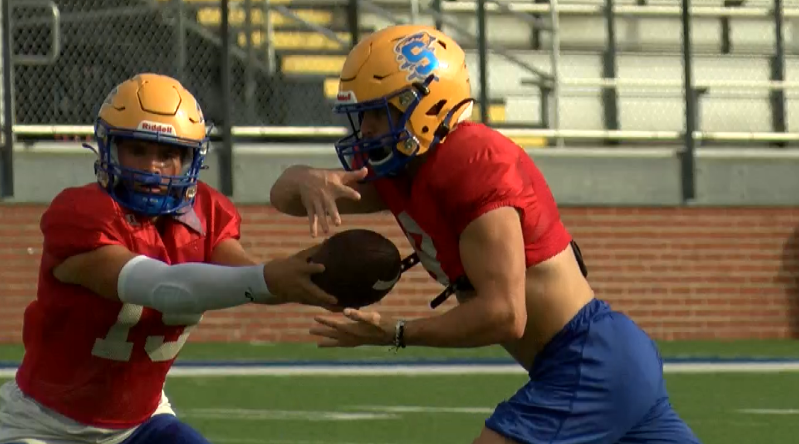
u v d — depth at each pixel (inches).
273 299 454.0
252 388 1202.6
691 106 1838.1
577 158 1803.6
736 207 1803.6
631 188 1813.5
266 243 1686.8
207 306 461.1
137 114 487.2
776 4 1972.2
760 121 2015.3
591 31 2032.5
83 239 481.7
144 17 1711.4
